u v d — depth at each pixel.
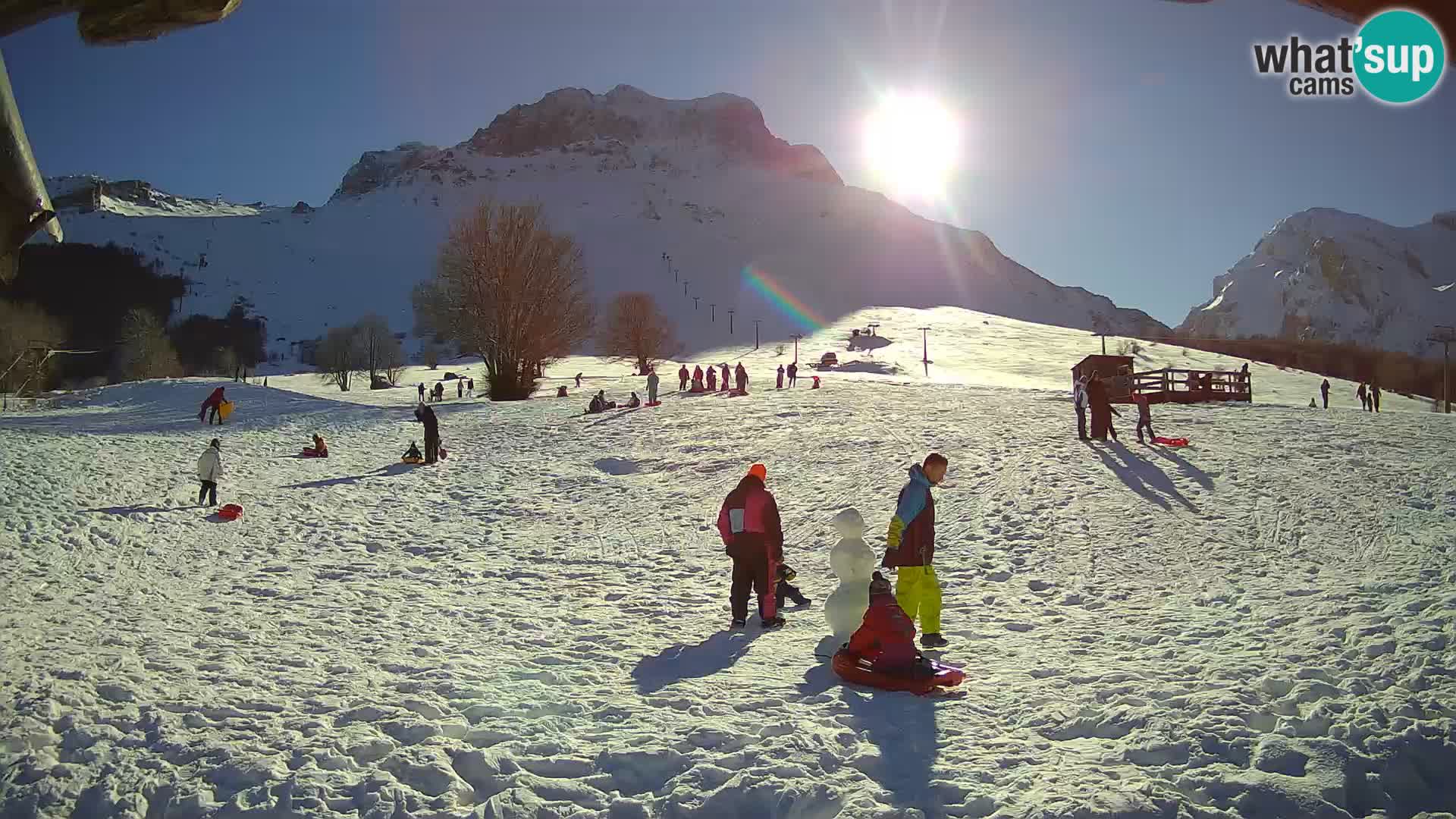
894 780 5.14
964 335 163.62
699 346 179.62
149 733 5.83
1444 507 13.59
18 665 7.42
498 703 6.57
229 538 15.30
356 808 4.83
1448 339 67.88
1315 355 134.50
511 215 56.06
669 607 10.52
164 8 1.77
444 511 18.78
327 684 7.09
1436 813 4.84
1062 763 5.31
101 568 12.55
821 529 15.53
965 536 14.01
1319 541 12.23
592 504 19.09
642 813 4.82
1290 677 6.53
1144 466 18.31
